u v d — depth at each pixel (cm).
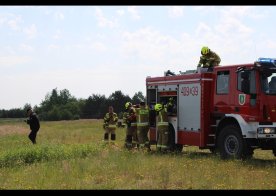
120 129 3394
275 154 1376
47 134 2856
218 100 1392
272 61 1270
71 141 2208
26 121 1916
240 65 1309
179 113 1540
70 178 1020
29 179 1020
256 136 1246
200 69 1445
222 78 1382
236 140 1306
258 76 1254
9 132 3266
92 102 10062
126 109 1803
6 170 1190
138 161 1252
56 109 10131
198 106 1446
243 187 888
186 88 1506
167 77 1612
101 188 894
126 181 970
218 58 1486
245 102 1283
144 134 1667
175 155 1453
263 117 1240
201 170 1098
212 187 891
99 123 5616
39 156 1348
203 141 1423
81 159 1319
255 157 1450
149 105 1714
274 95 1252
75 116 10025
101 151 1505
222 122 1373
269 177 998
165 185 915
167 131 1577
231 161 1237
